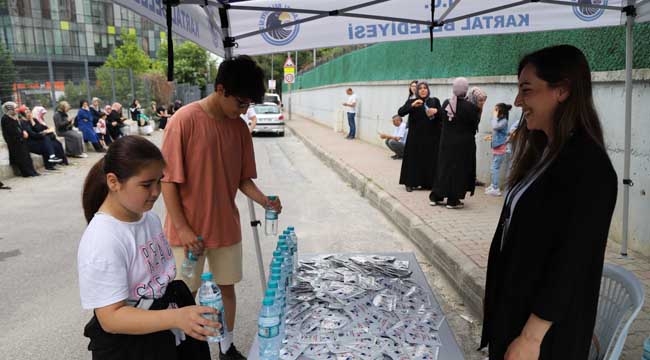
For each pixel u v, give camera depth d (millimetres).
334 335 2068
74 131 13312
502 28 4398
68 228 6402
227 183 2758
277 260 2299
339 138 17250
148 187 1579
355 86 17172
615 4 4117
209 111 2660
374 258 3047
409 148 7422
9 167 10289
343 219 6746
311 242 5672
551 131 1638
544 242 1570
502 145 7055
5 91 13094
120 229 1620
